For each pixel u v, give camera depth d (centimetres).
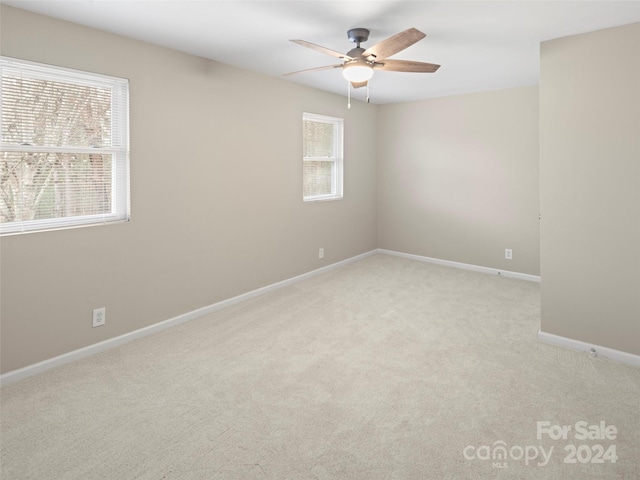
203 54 341
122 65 293
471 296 426
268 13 253
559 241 300
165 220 332
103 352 293
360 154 581
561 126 293
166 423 210
